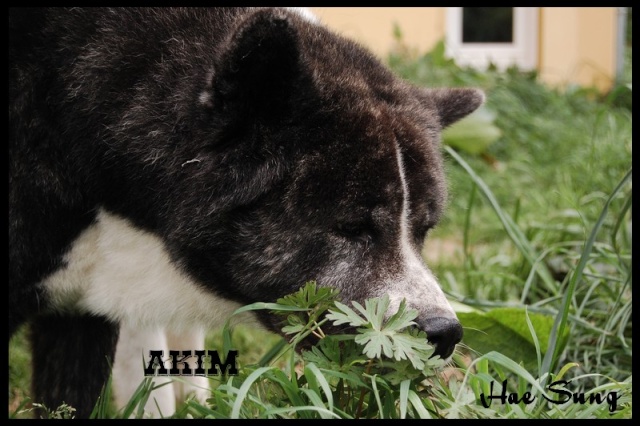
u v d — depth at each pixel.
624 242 1.74
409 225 1.29
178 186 1.31
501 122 2.99
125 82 1.33
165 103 1.32
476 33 3.90
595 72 3.82
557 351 1.33
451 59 3.32
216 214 1.29
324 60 1.33
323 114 1.27
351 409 1.22
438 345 1.23
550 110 3.19
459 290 1.78
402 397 1.16
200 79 1.31
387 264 1.27
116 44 1.34
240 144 1.28
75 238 1.35
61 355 1.46
